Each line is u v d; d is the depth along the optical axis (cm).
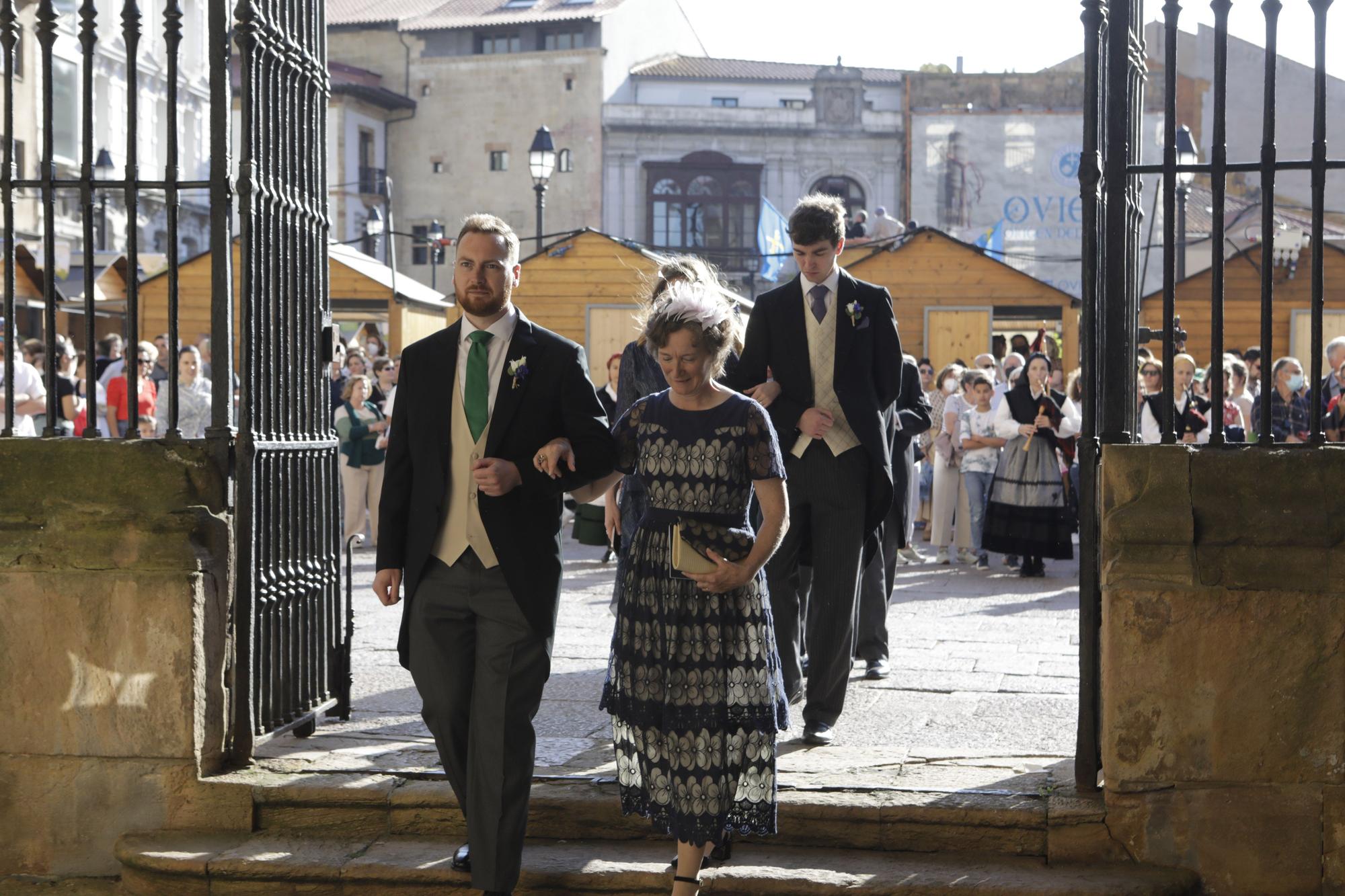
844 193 6097
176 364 552
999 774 541
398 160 6366
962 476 1359
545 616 473
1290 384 1320
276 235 585
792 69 6662
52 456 542
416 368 492
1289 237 2872
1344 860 475
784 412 619
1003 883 472
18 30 547
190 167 4569
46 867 542
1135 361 546
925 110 5597
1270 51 486
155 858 508
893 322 638
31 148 3597
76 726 539
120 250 3900
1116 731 489
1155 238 4484
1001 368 1977
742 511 468
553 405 484
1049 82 5584
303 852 512
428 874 493
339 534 645
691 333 459
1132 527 486
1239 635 480
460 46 6316
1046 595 1131
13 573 536
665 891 484
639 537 475
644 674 465
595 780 536
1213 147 495
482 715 473
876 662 743
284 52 586
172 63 551
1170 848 488
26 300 2772
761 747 468
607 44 6209
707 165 6094
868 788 521
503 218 6256
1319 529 477
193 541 541
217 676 548
